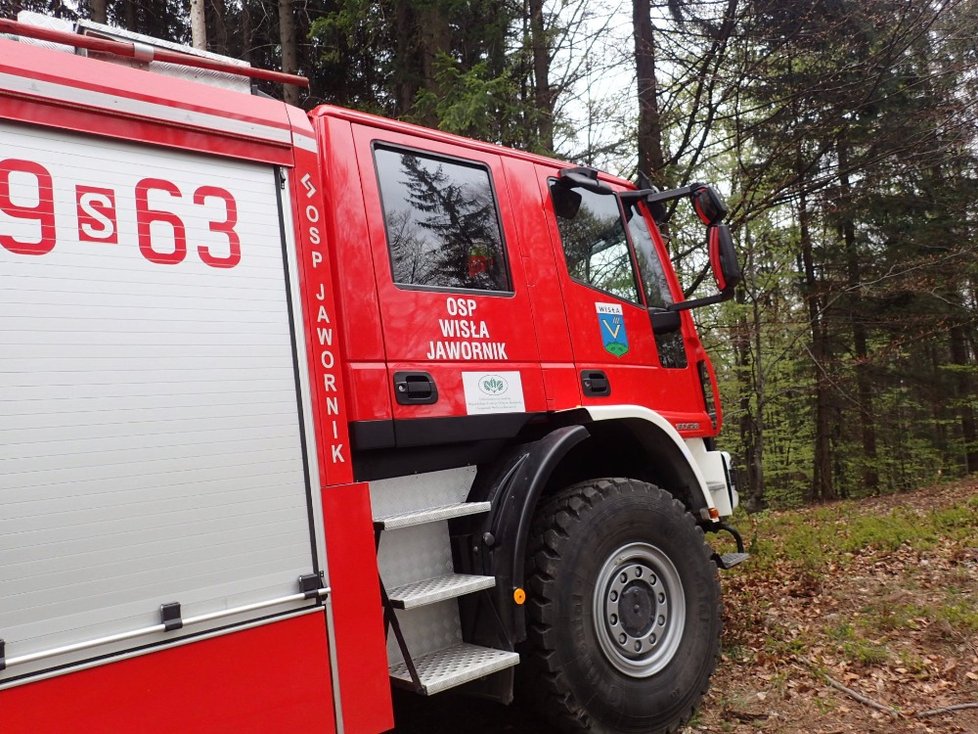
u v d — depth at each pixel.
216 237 2.54
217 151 2.60
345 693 2.57
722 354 13.96
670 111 10.76
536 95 11.23
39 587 2.01
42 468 2.05
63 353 2.14
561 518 3.42
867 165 11.66
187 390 2.37
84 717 2.05
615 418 3.74
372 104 12.27
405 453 3.21
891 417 18.34
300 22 12.11
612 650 3.45
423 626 3.15
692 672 3.70
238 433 2.46
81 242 2.24
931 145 11.69
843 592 5.60
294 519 2.55
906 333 15.41
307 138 2.89
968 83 11.37
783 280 14.40
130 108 2.41
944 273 14.50
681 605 3.75
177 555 2.27
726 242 4.20
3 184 2.13
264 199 2.71
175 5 12.72
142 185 2.41
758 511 12.80
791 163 11.44
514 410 3.51
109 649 2.11
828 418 17.58
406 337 3.20
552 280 3.88
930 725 3.66
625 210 4.60
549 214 4.00
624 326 4.23
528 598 3.33
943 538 7.18
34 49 2.29
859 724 3.70
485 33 11.09
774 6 9.87
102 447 2.17
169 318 2.38
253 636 2.39
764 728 3.71
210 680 2.29
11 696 1.95
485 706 4.05
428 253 3.41
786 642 4.67
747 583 6.02
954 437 20.97
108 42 2.58
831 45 10.52
